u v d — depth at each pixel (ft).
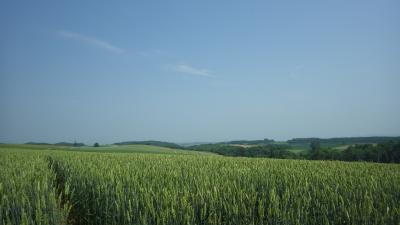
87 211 44.04
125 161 84.99
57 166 79.71
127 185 42.70
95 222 42.50
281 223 30.04
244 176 47.50
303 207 30.35
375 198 34.58
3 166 66.80
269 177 49.29
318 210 31.73
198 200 34.01
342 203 30.81
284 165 78.13
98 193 41.60
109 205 38.75
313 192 37.55
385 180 45.70
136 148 291.99
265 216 33.35
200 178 44.06
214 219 31.19
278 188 41.78
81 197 46.73
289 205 33.81
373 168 70.90
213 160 92.73
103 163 73.20
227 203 31.65
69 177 55.93
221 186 39.93
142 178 46.09
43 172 57.16
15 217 33.45
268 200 36.01
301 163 86.38
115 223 35.50
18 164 68.80
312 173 53.88
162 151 261.24
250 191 37.91
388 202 34.65
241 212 31.86
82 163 75.25
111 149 278.87
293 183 43.09
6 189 39.70
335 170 64.23
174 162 81.35
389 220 28.35
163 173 53.88
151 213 31.83
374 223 28.43
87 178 49.32
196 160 91.91
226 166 71.51
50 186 43.29
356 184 42.65
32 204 35.17
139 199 35.09
